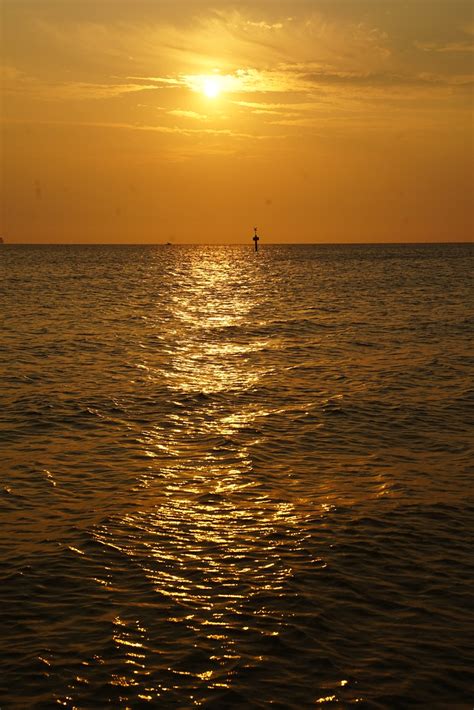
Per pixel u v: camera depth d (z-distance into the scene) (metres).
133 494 17.27
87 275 116.81
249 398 27.59
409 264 156.00
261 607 12.15
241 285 94.75
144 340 42.94
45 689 10.06
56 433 22.59
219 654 10.86
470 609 12.12
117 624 11.61
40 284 93.56
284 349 39.75
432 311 59.03
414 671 10.50
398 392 28.47
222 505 16.58
